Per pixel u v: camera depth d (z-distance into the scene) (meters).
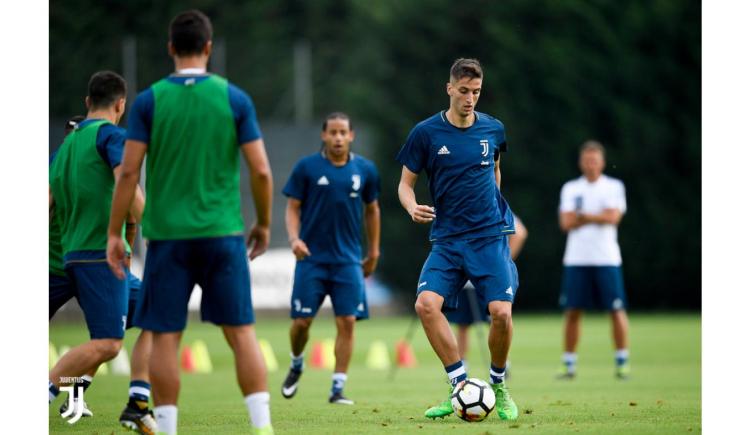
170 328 23.14
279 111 165.75
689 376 51.25
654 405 34.94
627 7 120.75
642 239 120.06
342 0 179.00
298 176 39.53
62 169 29.30
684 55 120.12
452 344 29.84
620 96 121.62
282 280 111.06
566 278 51.28
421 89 132.88
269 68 165.12
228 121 23.02
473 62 30.08
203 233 22.83
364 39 157.62
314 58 170.38
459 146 30.33
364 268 41.91
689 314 117.44
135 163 23.03
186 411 34.78
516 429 27.61
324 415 32.78
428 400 38.66
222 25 159.88
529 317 117.62
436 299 29.84
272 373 56.59
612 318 50.69
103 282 28.77
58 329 93.50
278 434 27.28
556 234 124.50
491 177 30.62
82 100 143.50
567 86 122.62
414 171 30.86
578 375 52.50
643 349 70.12
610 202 51.00
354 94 137.50
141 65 145.50
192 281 23.47
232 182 23.28
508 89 125.06
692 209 119.75
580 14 122.00
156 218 22.98
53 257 31.47
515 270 30.89
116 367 56.22
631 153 120.00
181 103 22.95
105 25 145.12
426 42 132.25
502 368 30.45
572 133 123.00
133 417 28.53
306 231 39.72
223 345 79.00
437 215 30.94
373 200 40.69
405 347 62.06
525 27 125.50
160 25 146.62
